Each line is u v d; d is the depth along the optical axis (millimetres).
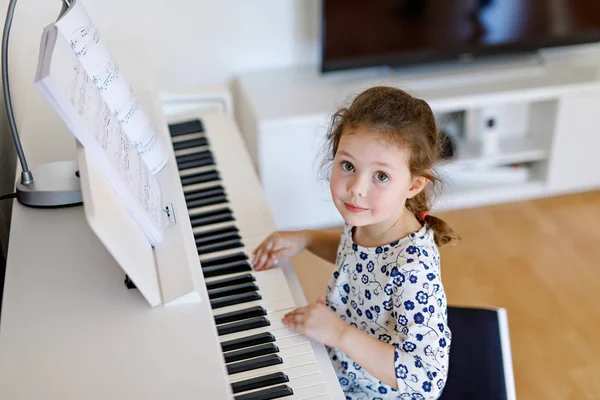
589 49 3180
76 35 1190
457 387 1432
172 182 1344
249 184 1823
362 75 2945
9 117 1187
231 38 2871
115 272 1099
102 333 989
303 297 1427
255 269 1486
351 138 1209
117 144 1104
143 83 1818
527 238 2785
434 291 1240
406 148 1196
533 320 2371
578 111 2889
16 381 912
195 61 2885
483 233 2814
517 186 3020
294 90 2807
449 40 2904
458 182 3033
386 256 1284
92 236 1172
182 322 1010
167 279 1076
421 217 1339
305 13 2889
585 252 2699
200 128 2088
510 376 1429
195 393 899
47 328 996
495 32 2922
